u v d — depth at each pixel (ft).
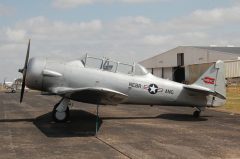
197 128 35.24
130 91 40.91
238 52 181.16
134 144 26.61
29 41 39.14
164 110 54.65
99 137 29.50
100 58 40.16
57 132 31.76
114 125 36.99
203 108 45.44
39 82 38.50
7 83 193.36
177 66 199.93
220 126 36.86
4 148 24.77
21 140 27.84
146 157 22.35
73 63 39.45
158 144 26.66
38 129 33.37
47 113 48.11
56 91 37.60
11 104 66.85
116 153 23.47
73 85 39.06
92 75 39.37
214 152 24.02
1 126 35.32
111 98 35.65
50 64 38.68
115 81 40.14
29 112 49.57
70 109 54.44
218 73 44.68
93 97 36.24
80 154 23.12
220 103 44.88
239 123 39.42
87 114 47.01
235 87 133.18
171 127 35.86
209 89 44.29
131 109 56.03
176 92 42.88
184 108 58.49
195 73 163.73
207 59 183.42
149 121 40.86
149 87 41.65
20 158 21.86
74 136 29.81
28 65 38.63
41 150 24.23
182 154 23.30
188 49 193.36
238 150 24.70
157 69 214.69
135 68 41.45
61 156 22.53
